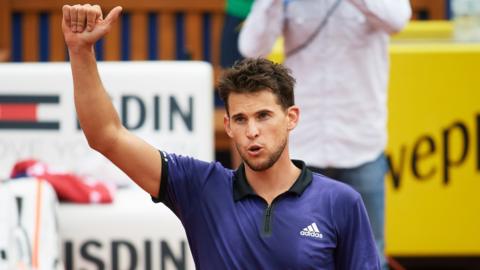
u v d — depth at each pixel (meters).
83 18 11.29
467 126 22.27
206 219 11.62
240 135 11.31
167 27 27.62
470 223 22.31
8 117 20.09
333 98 18.39
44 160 20.03
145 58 27.66
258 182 11.52
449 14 27.86
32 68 20.11
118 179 20.03
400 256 22.83
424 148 22.28
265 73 11.23
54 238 17.53
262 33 18.33
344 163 18.52
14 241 17.39
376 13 17.64
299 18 18.25
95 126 11.53
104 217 17.97
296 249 11.30
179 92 20.05
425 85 22.22
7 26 27.44
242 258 11.38
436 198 22.28
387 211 22.25
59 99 20.06
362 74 18.34
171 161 11.81
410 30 25.50
